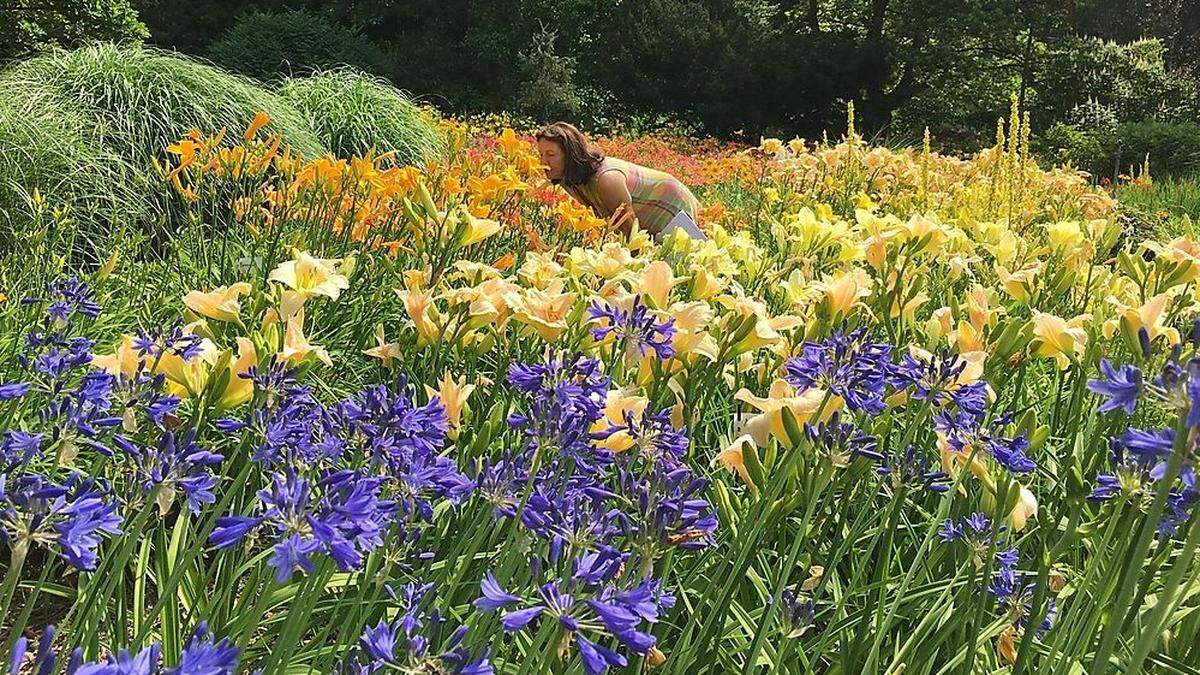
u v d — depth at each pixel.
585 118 28.17
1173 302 2.84
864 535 2.34
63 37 15.05
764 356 3.04
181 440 1.51
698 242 3.62
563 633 1.19
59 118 6.14
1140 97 28.66
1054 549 1.72
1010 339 2.41
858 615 2.03
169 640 1.78
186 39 27.75
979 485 2.25
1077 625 1.80
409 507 1.53
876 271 3.29
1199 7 28.33
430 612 1.59
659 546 1.36
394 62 26.30
